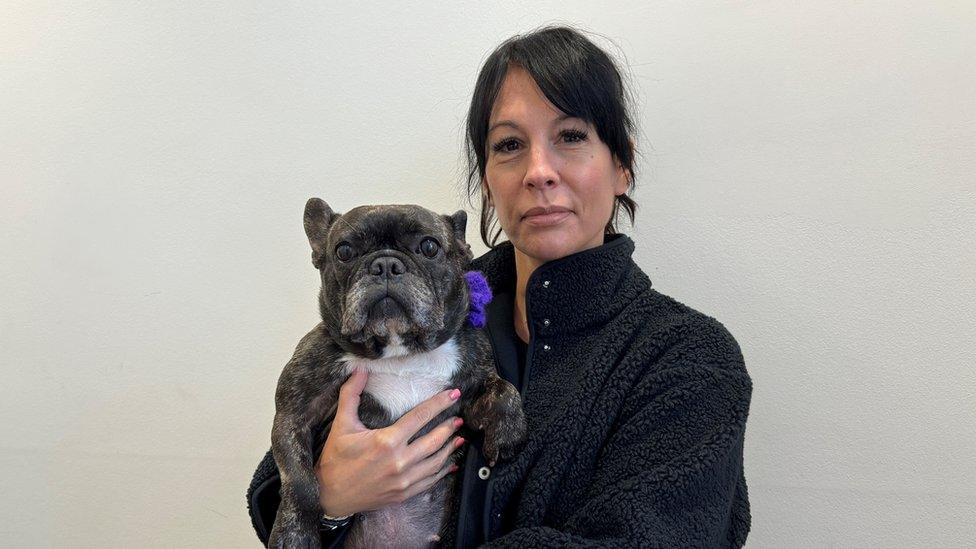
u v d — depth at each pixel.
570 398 1.55
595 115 1.65
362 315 1.60
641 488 1.30
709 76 2.22
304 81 2.45
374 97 2.43
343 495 1.55
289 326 2.47
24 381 2.53
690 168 2.25
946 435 2.09
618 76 1.76
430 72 2.40
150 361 2.51
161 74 2.47
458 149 2.39
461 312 1.81
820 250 2.17
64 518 2.53
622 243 1.77
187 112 2.47
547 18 2.31
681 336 1.57
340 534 1.64
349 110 2.44
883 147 2.11
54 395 2.53
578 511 1.39
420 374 1.76
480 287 1.89
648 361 1.56
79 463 2.53
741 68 2.19
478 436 1.68
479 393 1.76
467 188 2.25
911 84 2.08
